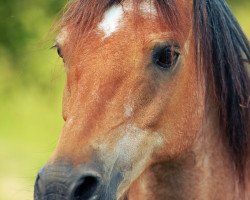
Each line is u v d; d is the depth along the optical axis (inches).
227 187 339.6
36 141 1072.2
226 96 336.8
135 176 308.0
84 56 302.5
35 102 1006.4
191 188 334.0
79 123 291.6
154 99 307.9
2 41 833.5
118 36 302.0
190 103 320.2
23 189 438.0
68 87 314.8
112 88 299.1
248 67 347.6
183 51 315.6
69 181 277.1
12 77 847.7
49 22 816.9
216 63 335.3
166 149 316.2
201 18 325.4
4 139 1080.8
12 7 839.7
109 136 295.1
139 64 301.9
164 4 308.7
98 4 307.9
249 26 920.9
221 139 339.6
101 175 288.2
